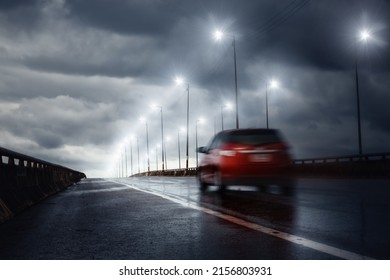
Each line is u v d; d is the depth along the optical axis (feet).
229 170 44.04
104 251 17.51
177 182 92.63
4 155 30.60
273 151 44.29
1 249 18.15
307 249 16.98
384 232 20.33
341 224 22.80
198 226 23.16
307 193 43.78
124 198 43.29
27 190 38.99
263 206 32.35
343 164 92.89
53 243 19.29
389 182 66.44
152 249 17.63
